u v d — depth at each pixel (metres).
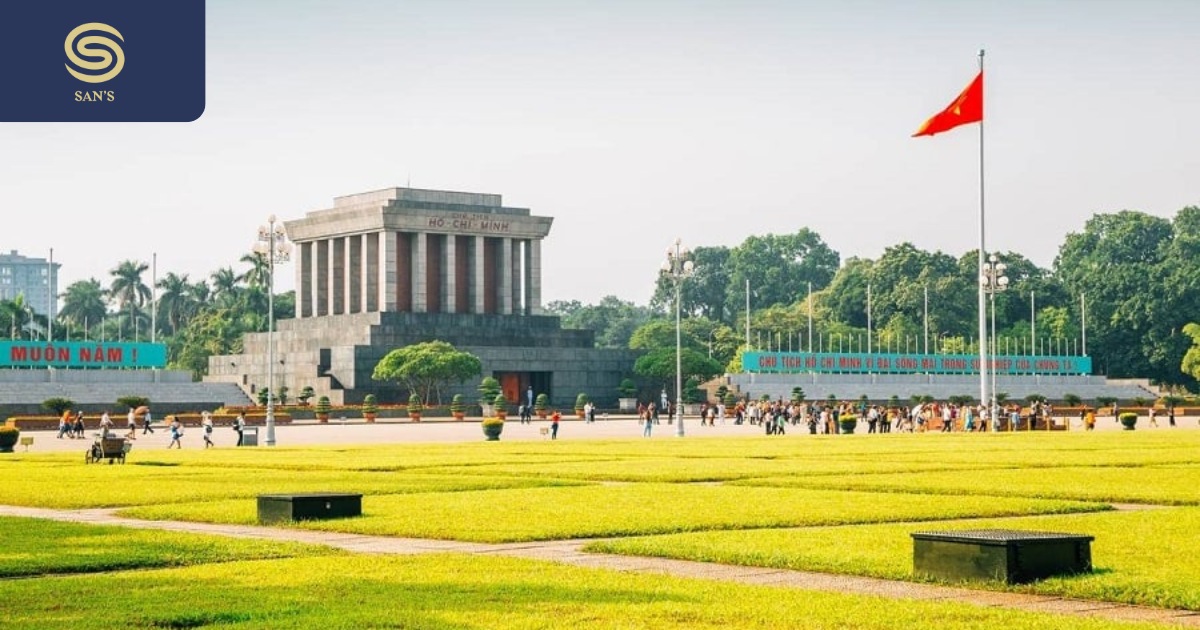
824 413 116.19
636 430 117.38
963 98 98.88
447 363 162.12
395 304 186.62
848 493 43.25
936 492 43.81
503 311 195.12
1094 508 37.88
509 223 194.62
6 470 59.53
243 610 21.70
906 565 26.19
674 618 21.06
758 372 196.62
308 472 56.84
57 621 20.80
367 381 171.75
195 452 78.31
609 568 26.64
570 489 45.56
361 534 32.56
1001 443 81.81
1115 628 20.17
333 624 20.52
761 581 25.08
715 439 93.50
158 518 36.72
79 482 50.62
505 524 33.97
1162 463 58.75
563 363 186.88
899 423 119.75
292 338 186.75
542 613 21.47
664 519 34.91
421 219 187.88
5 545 30.06
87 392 158.50
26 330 198.12
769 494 42.91
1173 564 26.20
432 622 20.69
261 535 32.50
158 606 22.11
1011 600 22.91
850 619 20.89
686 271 108.88
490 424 96.19
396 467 59.44
